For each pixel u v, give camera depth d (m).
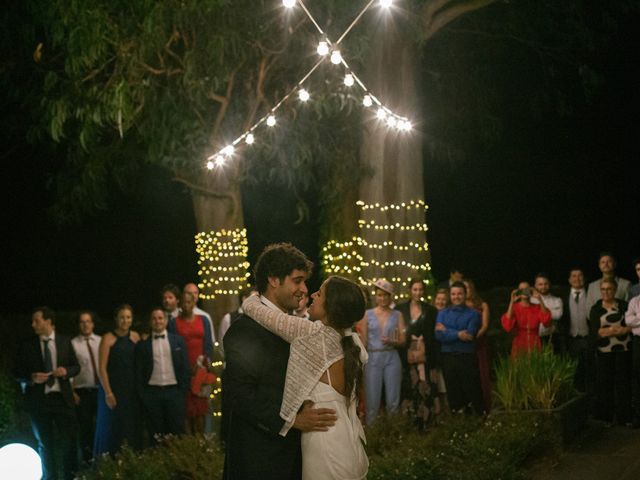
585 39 19.17
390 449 10.84
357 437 6.36
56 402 12.91
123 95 15.31
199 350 13.63
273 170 16.73
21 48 17.48
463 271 26.28
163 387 12.81
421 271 16.69
